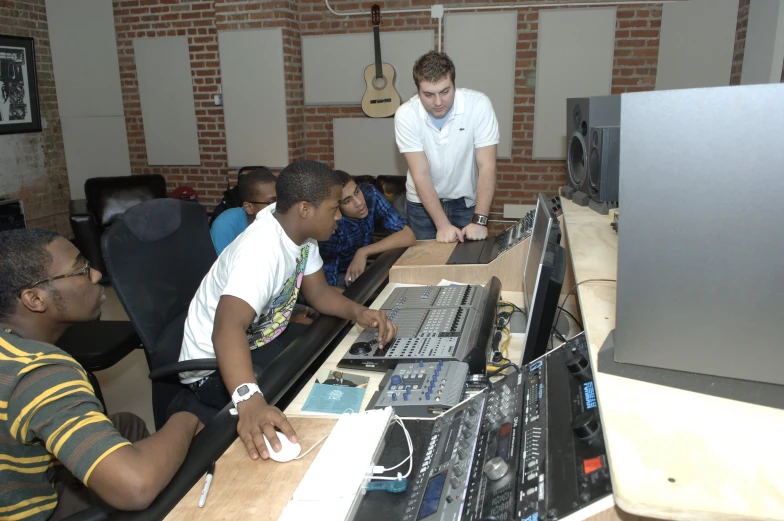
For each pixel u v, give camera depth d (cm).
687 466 60
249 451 98
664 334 73
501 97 472
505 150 482
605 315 96
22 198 489
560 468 69
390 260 204
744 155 63
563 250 131
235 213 247
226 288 131
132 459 87
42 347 95
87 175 548
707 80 436
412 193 275
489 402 96
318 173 140
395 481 84
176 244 176
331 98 510
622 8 438
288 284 155
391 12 478
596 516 61
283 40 487
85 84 533
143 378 297
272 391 114
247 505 87
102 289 116
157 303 165
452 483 79
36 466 100
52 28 506
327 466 90
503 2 455
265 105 508
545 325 118
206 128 542
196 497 89
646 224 69
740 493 56
